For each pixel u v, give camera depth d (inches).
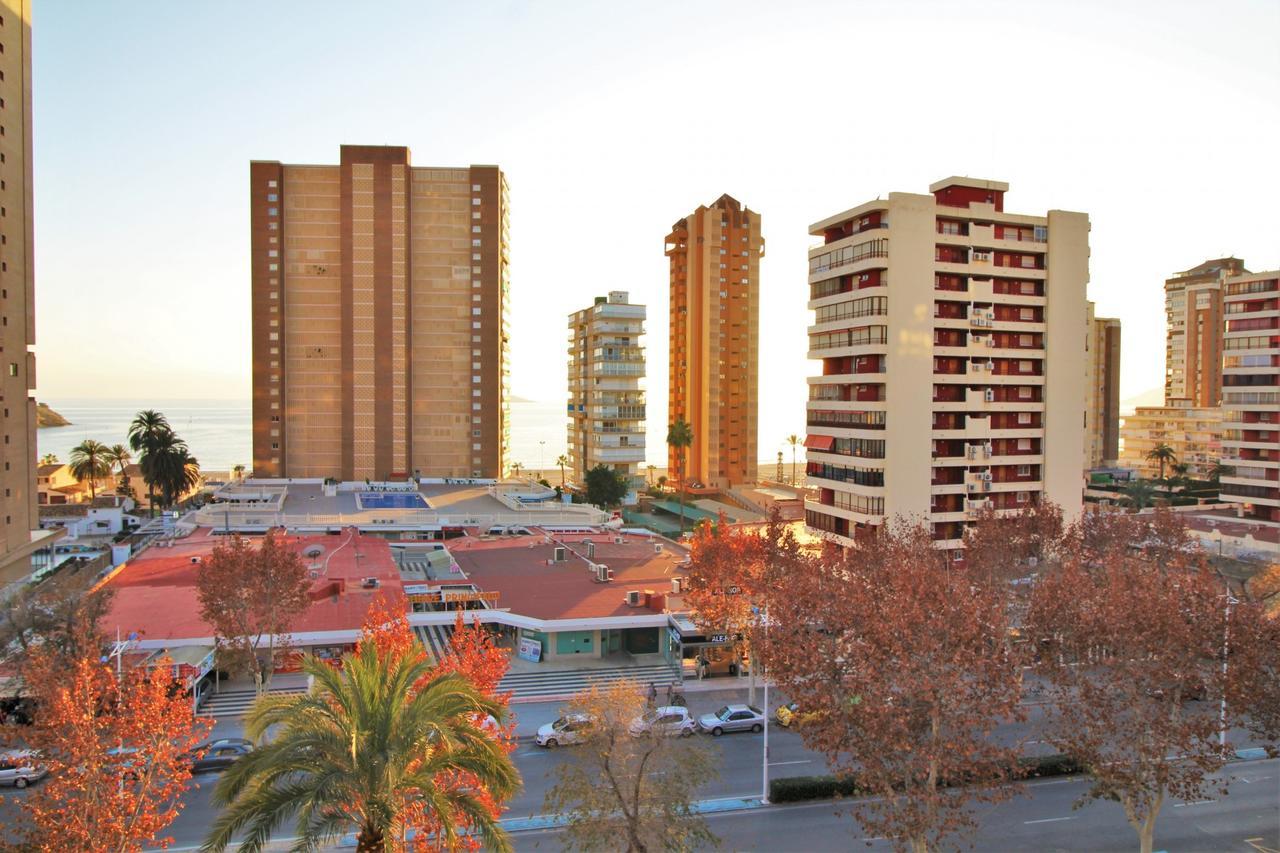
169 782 1147.3
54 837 984.9
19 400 2839.6
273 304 5211.6
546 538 3585.1
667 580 2783.0
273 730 1785.2
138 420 4522.6
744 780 1617.9
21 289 2842.0
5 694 1638.8
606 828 1158.3
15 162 2792.8
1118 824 1445.6
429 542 3484.3
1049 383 3127.5
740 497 5871.1
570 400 6245.1
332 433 5270.7
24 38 2844.5
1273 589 2571.4
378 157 5246.1
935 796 1179.9
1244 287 3983.8
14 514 2783.0
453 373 5388.8
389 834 869.8
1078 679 1440.7
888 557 2089.1
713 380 6215.6
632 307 5575.8
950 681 1184.8
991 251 3051.2
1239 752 1769.2
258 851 846.5
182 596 2421.3
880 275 2938.0
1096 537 2714.1
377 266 5255.9
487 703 1003.3
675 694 2033.7
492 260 5398.6
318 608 2354.8
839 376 3063.5
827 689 1300.4
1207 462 6761.8
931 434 2950.3
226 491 4758.9
